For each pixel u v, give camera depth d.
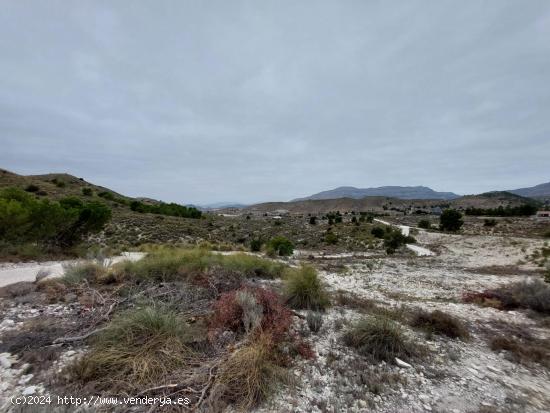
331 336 5.30
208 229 44.88
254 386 3.39
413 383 3.89
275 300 6.10
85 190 57.59
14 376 3.45
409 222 71.56
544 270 16.20
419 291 10.49
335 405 3.30
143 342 3.98
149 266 8.62
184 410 3.00
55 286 7.22
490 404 3.52
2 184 46.41
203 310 5.87
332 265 17.95
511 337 5.93
